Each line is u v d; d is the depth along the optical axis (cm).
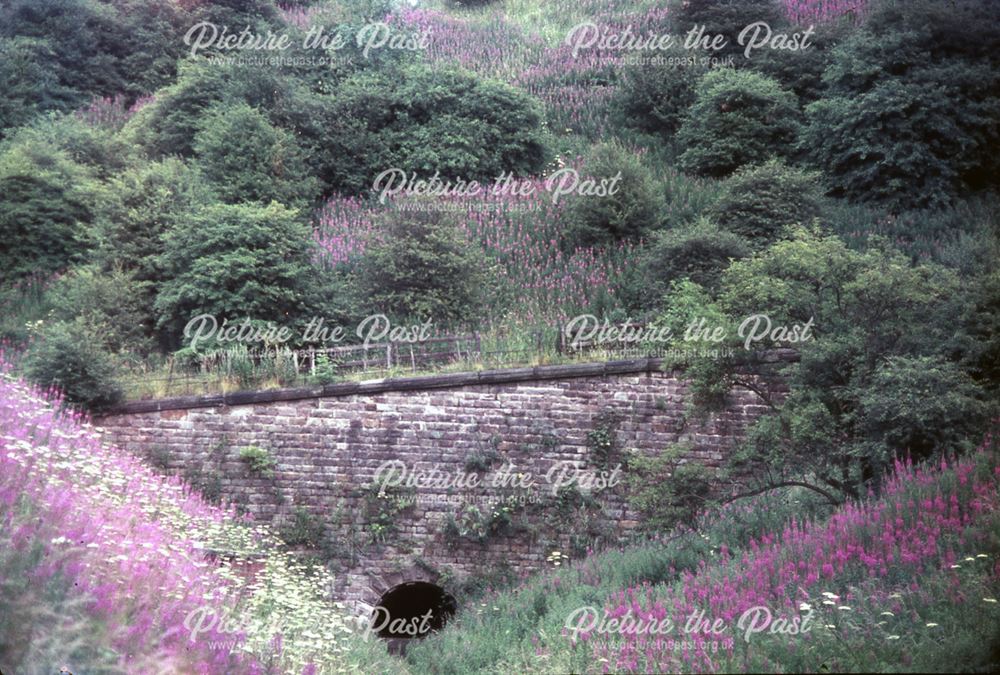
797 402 1745
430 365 2314
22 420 1455
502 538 2128
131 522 1298
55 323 2481
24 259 3089
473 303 2778
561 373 2184
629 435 2180
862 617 1089
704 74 4066
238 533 1847
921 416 1545
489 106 3791
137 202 2905
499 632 1636
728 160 3688
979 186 3594
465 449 2153
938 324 1758
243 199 3206
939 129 3431
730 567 1409
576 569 1873
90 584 978
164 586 1120
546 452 2166
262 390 2141
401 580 2094
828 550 1295
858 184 3531
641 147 3988
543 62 4769
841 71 3662
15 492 1073
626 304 2788
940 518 1246
